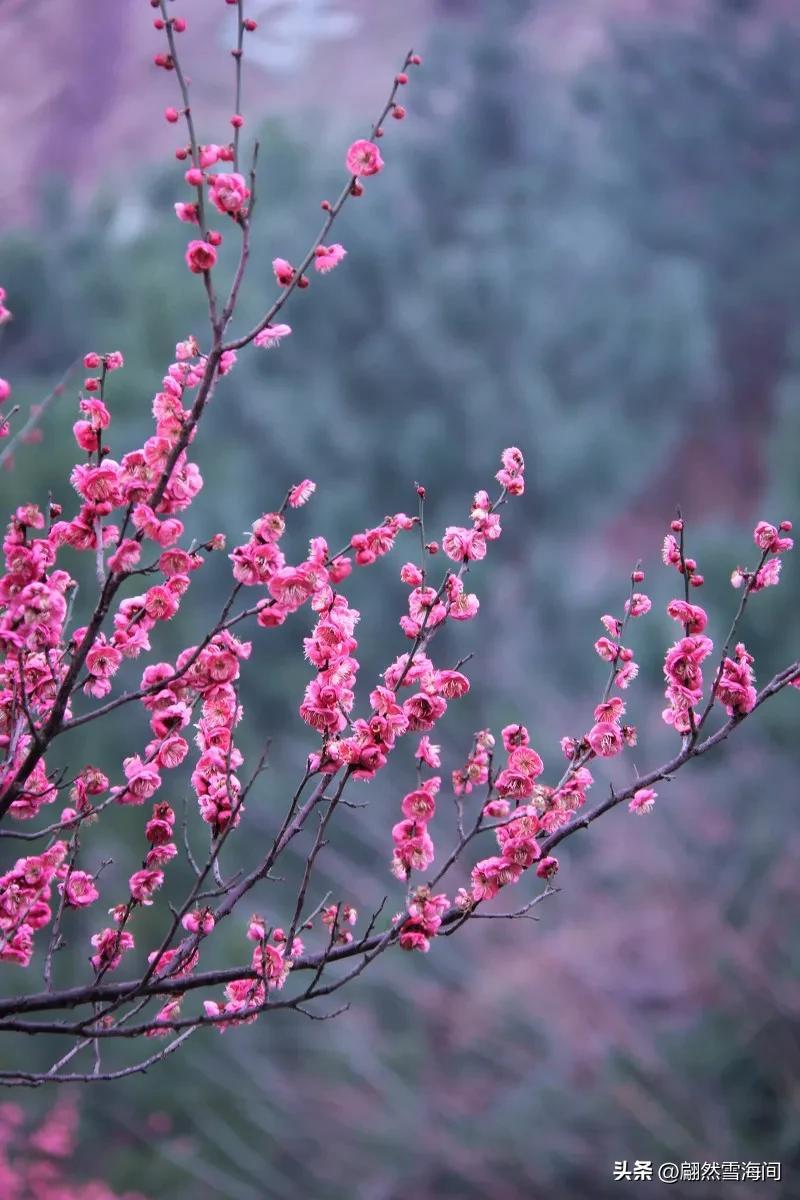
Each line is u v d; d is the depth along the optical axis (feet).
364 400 64.39
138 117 97.96
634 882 42.39
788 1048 36.76
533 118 79.15
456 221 73.72
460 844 8.39
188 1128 39.11
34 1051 37.86
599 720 8.60
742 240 88.94
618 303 70.79
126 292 55.67
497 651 57.31
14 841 33.99
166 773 39.52
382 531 8.20
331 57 127.54
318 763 8.35
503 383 65.98
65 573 8.07
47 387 42.14
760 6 98.02
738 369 95.04
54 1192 33.68
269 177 68.49
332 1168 37.73
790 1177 34.58
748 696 8.51
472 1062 40.42
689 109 87.04
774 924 39.70
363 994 42.06
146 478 7.78
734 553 53.42
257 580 7.85
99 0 96.89
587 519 68.39
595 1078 37.27
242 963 37.86
